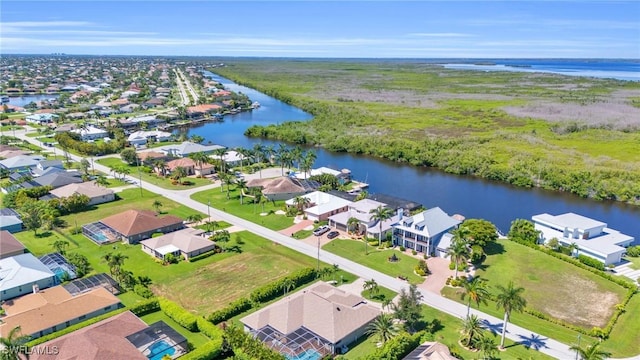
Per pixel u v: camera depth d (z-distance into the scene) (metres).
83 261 94.50
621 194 147.25
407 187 163.00
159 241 104.25
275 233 116.38
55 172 153.75
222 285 89.81
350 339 72.12
